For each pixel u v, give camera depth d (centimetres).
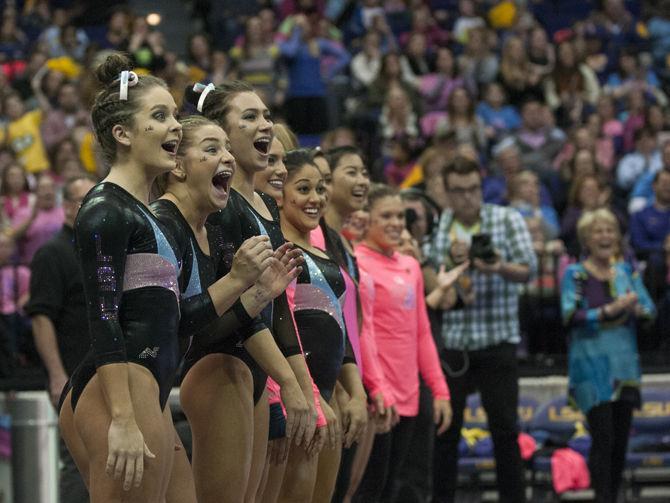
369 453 830
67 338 916
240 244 611
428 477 980
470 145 1562
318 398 670
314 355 683
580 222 1120
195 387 592
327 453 703
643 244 1435
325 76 1939
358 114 1702
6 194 1458
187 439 867
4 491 1088
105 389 512
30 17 2125
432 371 933
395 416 827
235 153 629
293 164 708
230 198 616
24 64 1950
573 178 1545
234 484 586
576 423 1220
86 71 1673
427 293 1008
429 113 1830
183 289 565
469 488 1223
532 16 2189
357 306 787
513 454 1055
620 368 1091
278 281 580
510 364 1055
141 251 530
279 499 669
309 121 1842
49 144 1656
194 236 576
